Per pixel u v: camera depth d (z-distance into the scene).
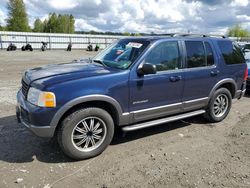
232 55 5.45
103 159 3.72
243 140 4.50
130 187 3.04
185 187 3.07
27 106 3.46
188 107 4.78
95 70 3.85
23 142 4.17
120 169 3.45
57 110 3.33
